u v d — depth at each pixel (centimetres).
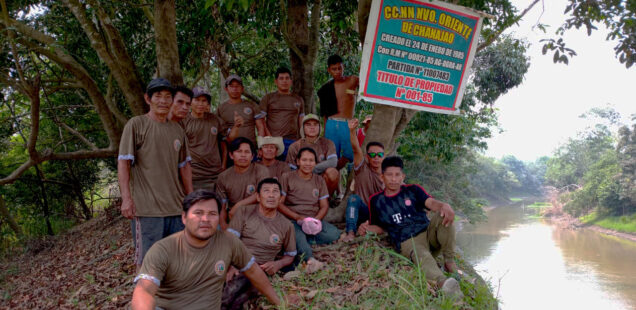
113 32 709
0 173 1534
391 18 482
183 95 434
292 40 833
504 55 1620
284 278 448
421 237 492
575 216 5984
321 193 551
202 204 331
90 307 518
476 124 1817
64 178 1642
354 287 418
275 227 463
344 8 809
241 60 1109
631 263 3406
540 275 3073
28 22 833
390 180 511
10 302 723
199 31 793
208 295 348
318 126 601
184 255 338
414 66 501
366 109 1171
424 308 356
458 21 503
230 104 659
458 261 547
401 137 1370
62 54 827
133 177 424
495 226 5722
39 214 1588
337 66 651
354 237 541
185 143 450
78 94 1246
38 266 999
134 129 414
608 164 5644
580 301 2494
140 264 421
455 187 2675
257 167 537
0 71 863
